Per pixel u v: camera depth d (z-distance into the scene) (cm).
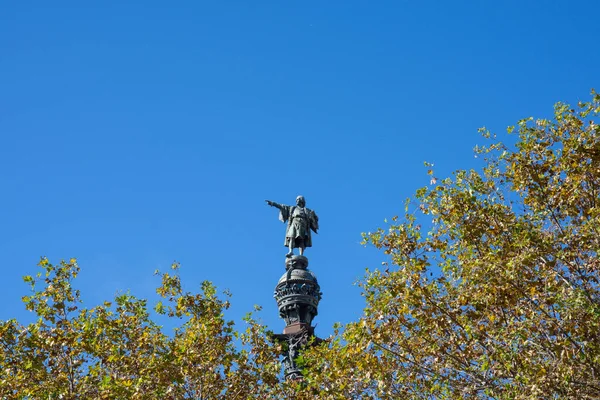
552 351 2906
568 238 3089
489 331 3066
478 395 2962
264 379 3447
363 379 3066
